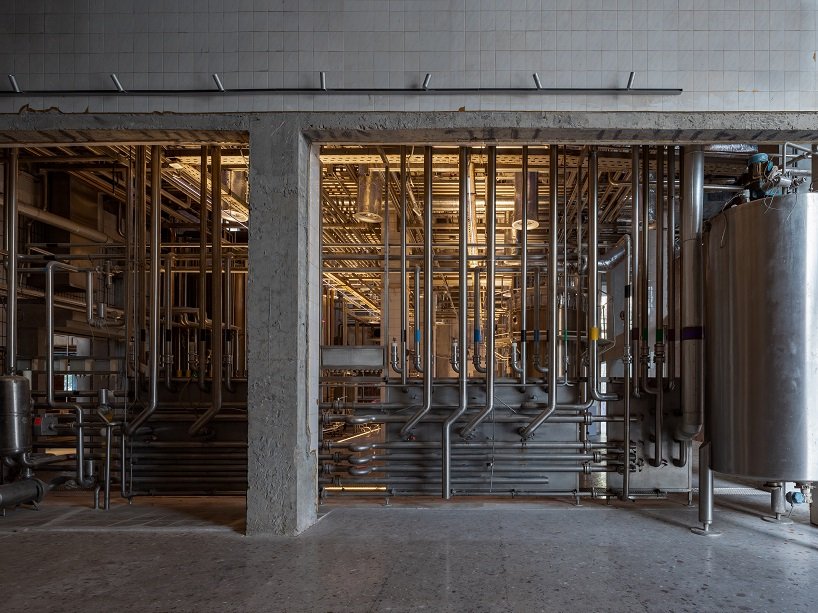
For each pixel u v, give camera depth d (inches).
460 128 134.1
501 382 177.2
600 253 262.4
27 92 135.9
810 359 117.3
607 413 178.2
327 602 91.9
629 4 133.6
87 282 185.8
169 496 183.9
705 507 130.6
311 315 141.6
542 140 142.0
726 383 126.6
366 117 134.8
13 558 114.3
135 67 137.1
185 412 184.5
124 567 108.4
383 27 135.5
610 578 101.8
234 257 238.5
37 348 289.1
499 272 199.0
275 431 130.7
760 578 102.0
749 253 122.7
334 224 320.2
